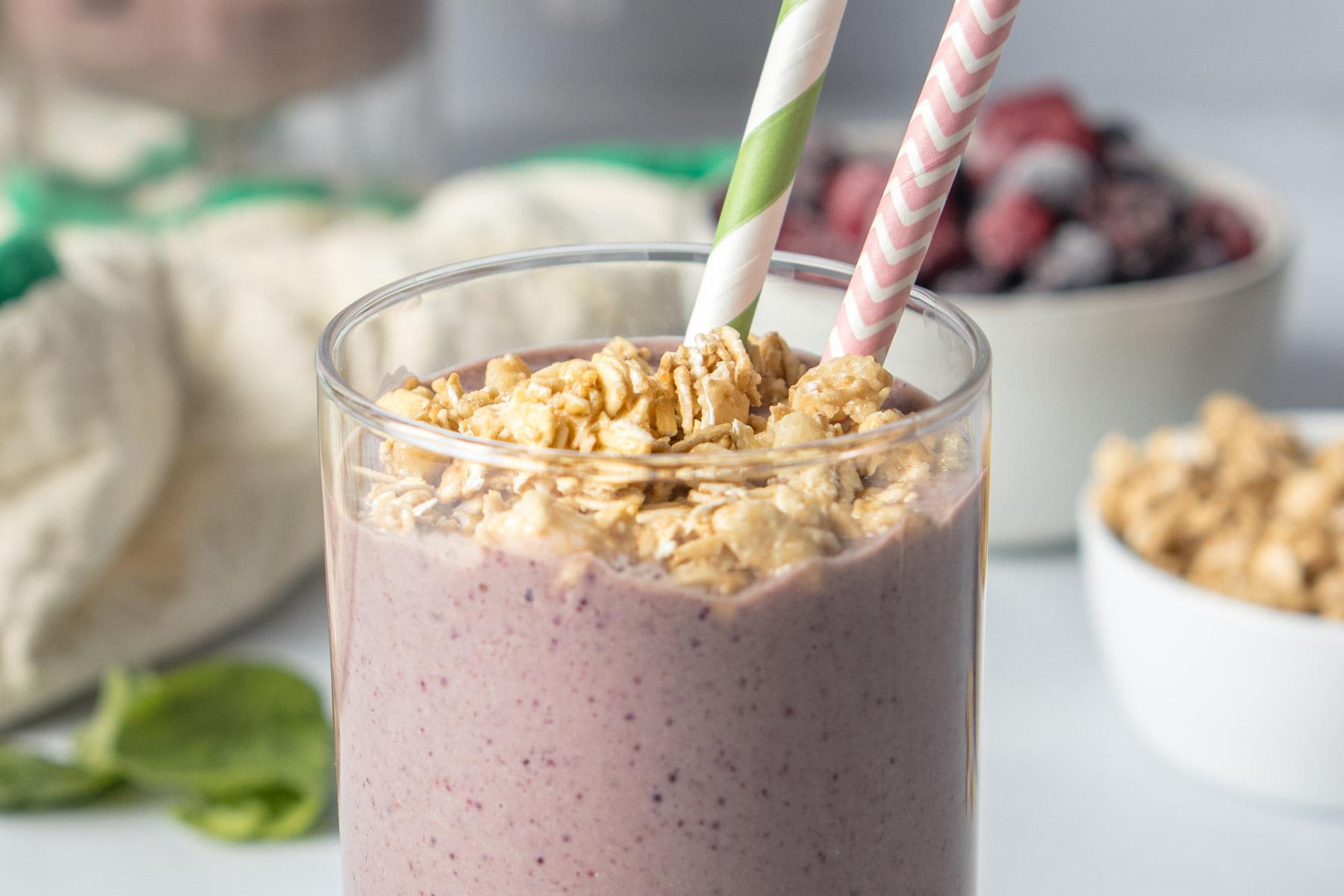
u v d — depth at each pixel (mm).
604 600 497
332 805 698
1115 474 727
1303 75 1160
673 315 562
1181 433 743
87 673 718
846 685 514
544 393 520
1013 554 788
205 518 749
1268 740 681
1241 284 763
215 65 906
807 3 530
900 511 512
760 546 496
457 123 1157
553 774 513
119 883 671
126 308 758
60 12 895
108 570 734
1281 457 729
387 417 512
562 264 559
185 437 770
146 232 908
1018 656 744
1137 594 691
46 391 715
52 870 674
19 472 716
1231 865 672
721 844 514
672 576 495
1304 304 913
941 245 770
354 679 528
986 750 710
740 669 505
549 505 492
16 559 707
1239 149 1068
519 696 511
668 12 1190
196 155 949
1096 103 1163
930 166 527
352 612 525
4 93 929
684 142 1115
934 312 541
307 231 895
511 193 857
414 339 548
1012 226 770
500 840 517
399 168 991
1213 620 676
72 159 937
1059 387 751
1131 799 694
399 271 794
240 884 671
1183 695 689
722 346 532
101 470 718
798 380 542
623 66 1206
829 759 515
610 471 489
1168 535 711
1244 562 695
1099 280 765
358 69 930
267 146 963
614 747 510
